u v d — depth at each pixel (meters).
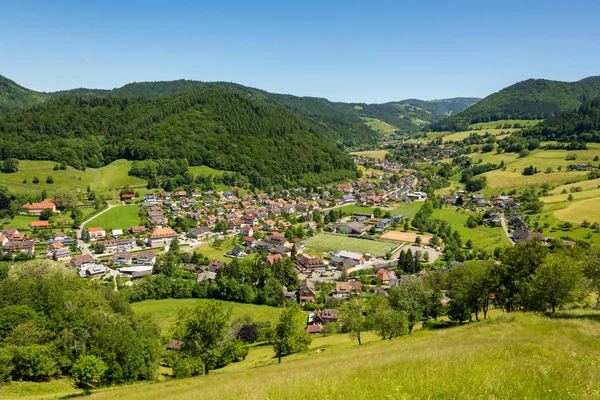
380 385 19.69
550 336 33.19
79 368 50.78
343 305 107.62
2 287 66.75
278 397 19.53
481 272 72.75
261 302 117.31
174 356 66.75
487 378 18.58
